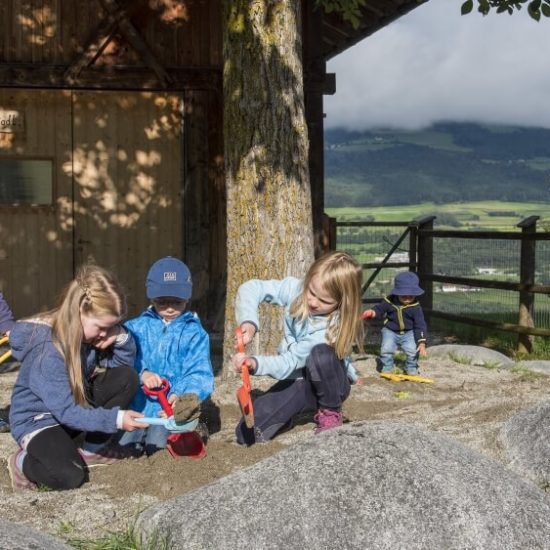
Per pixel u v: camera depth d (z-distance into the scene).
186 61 12.14
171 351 5.25
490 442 5.13
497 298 12.02
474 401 6.54
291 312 5.24
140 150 12.19
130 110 12.15
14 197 12.03
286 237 7.42
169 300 5.25
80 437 5.34
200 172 12.17
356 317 5.14
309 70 12.41
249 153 7.41
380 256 13.16
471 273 12.02
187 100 12.15
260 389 7.01
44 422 4.63
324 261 5.13
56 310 4.60
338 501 3.48
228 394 6.84
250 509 3.55
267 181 7.40
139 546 3.63
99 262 12.18
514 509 3.50
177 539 3.56
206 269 12.21
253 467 3.78
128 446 5.14
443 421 5.85
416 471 3.54
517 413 5.28
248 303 5.38
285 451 3.82
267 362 5.14
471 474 3.60
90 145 12.11
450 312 12.51
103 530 4.00
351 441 3.71
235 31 7.43
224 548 3.47
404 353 8.66
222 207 12.23
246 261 7.44
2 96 11.91
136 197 12.20
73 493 4.49
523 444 4.88
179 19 12.09
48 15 11.89
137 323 5.36
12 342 4.63
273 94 7.41
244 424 5.36
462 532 3.38
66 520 4.12
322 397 5.22
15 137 11.96
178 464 4.84
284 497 3.54
